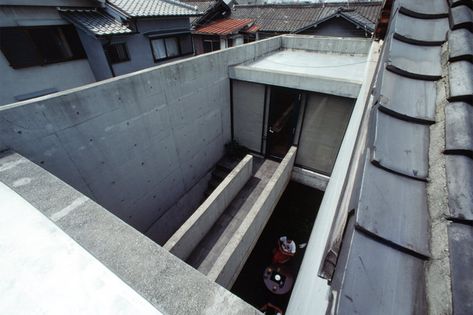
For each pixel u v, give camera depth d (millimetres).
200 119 5285
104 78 7391
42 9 5941
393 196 699
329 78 4551
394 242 612
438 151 766
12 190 1771
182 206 5664
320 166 5867
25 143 2586
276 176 4824
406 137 836
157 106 4098
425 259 594
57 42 6469
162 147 4516
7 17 5383
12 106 2426
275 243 5512
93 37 6539
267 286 4664
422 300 532
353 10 11242
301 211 6113
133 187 4172
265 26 13594
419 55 1110
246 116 6227
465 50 958
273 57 6984
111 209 3865
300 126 5492
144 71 3697
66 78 6820
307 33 11445
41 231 1437
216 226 4672
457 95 837
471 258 531
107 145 3492
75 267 1241
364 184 722
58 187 1780
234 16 15156
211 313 1034
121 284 1154
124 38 7289
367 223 639
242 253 4062
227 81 5734
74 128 3018
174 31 8914
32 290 1176
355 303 533
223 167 6430
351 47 7164
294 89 5031
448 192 654
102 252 1280
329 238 908
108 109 3342
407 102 930
